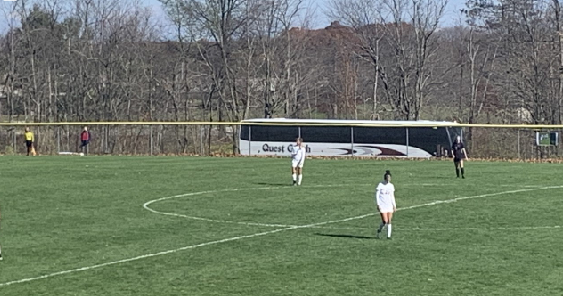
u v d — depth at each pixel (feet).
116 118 260.62
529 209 94.07
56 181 129.70
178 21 256.52
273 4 258.57
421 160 187.52
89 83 262.67
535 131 199.00
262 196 108.37
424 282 55.67
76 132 227.81
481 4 278.87
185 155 209.46
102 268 61.16
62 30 276.21
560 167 161.17
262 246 70.49
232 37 257.96
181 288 54.39
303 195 109.29
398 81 264.52
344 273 58.85
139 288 54.54
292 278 57.21
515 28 252.01
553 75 232.73
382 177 136.98
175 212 92.53
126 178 134.92
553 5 248.52
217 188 118.73
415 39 262.26
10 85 266.98
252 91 262.26
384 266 61.36
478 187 119.14
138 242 72.64
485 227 80.64
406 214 90.17
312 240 73.51
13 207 97.45
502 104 259.19
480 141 203.31
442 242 72.02
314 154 212.64
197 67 275.59
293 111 268.21
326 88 299.99
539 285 54.54
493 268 60.23
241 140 215.51
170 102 274.16
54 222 84.99
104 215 90.27
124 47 268.62
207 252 67.72
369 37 275.59
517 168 158.51
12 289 54.54
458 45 305.94
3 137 226.38
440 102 292.61
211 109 264.31
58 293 53.31
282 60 263.29
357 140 210.79
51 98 266.36
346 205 98.17
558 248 68.59
